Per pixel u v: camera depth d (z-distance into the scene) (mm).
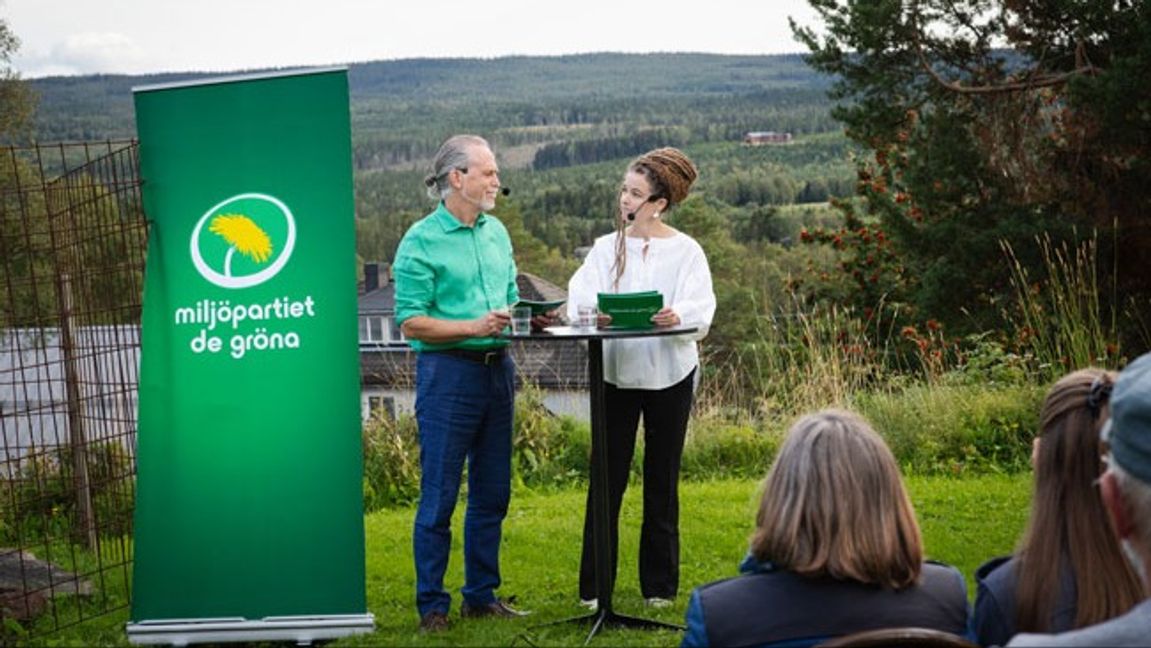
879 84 16656
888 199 16438
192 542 4910
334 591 4902
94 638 5070
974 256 14984
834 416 2420
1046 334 10008
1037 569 2322
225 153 4922
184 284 4941
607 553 4902
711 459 9086
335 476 4902
